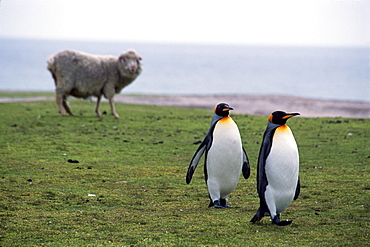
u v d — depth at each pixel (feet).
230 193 93.09
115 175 107.96
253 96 362.53
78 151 135.23
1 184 97.66
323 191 91.35
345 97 541.75
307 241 62.49
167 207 82.84
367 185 94.53
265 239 63.67
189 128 181.06
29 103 257.75
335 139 151.43
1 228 69.41
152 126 184.75
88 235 66.28
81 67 189.47
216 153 80.64
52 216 76.13
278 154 68.85
